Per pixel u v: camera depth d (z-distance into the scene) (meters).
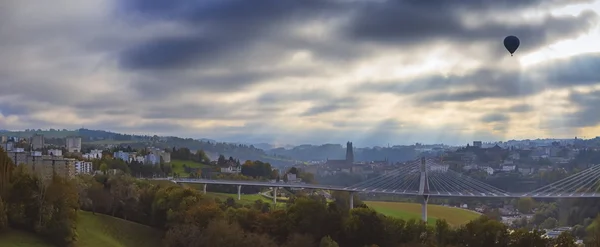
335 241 163.00
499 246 156.12
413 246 157.25
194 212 174.25
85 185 193.00
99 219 179.00
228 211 183.88
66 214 153.62
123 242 168.50
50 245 147.88
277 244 161.88
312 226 166.62
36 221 150.50
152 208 186.38
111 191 196.88
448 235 163.50
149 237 176.62
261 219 173.62
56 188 153.88
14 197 152.75
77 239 155.62
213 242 156.38
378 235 164.75
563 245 154.50
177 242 160.88
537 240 154.62
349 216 171.00
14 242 142.00
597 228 188.88
